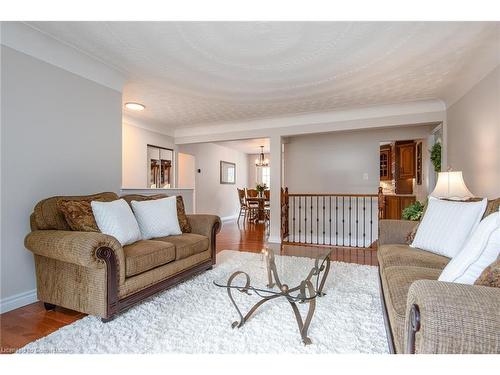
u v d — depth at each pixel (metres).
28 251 2.24
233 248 4.39
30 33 2.20
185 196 4.37
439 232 1.94
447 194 2.80
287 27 2.14
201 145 7.54
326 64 2.76
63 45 2.42
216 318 1.93
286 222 5.57
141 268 2.07
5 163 2.10
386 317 1.58
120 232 2.20
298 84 3.29
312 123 4.62
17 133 2.18
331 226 5.71
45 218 2.08
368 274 2.92
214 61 2.71
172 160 5.79
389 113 4.15
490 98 2.62
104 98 2.96
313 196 5.44
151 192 3.67
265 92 3.57
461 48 2.43
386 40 2.31
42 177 2.36
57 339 1.65
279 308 2.10
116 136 3.10
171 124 5.36
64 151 2.55
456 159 3.48
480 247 1.02
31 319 1.95
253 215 8.42
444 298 0.74
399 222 2.45
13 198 2.15
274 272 2.19
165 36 2.27
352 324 1.84
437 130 4.51
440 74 2.97
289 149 6.04
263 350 1.54
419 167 5.87
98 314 1.83
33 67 2.29
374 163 5.44
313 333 1.73
